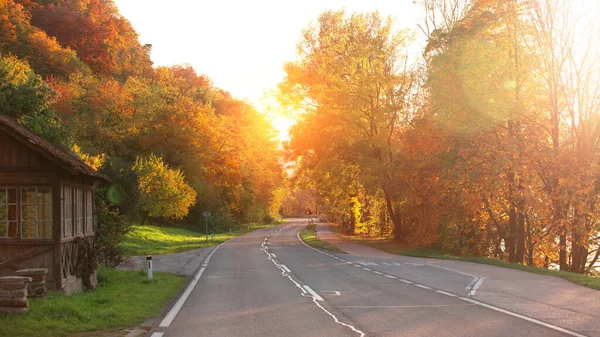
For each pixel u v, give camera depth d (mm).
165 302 14125
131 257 34625
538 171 30156
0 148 13789
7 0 65938
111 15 98188
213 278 21172
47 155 13516
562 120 31469
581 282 17281
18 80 23891
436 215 37094
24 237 13727
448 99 32375
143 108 66125
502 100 30875
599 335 9102
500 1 31109
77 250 15617
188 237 63969
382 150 45094
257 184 93250
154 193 55875
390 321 10758
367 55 45094
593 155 29641
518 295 14578
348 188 49656
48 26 81125
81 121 59250
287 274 22297
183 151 68312
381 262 28672
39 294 12180
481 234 39250
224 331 9922
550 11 30219
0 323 9281
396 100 45344
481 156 30922
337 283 18547
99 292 15531
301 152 49094
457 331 9578
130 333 9695
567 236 30797
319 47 48375
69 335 9367
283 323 10742
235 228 90188
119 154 63781
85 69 73062
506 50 31656
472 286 16844
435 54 35156
